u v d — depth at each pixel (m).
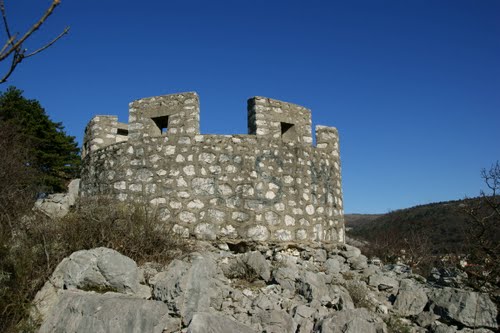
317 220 10.41
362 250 18.62
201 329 5.15
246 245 9.36
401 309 7.52
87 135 12.27
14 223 8.09
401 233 22.02
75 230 7.60
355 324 5.77
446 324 7.11
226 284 7.28
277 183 9.95
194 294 6.04
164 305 5.67
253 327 5.89
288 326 5.94
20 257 6.78
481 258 9.00
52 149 24.77
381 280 8.47
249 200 9.60
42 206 10.23
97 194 9.94
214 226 9.37
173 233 8.63
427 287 8.82
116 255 6.44
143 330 5.30
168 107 10.16
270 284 7.62
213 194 9.54
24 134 20.88
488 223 9.20
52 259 6.98
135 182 9.86
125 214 8.20
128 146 10.16
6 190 10.13
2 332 5.64
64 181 23.95
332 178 11.19
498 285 8.48
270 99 10.67
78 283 6.25
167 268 7.07
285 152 10.23
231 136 9.88
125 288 6.26
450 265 10.66
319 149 11.02
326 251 10.02
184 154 9.77
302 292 7.15
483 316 7.01
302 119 11.12
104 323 5.31
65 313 5.64
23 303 6.02
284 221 9.80
